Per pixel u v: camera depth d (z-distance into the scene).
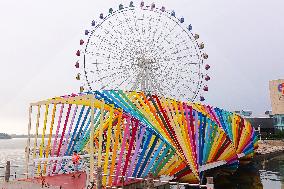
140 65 42.16
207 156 28.28
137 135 23.72
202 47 43.06
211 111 33.50
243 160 45.31
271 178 38.47
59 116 23.98
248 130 43.78
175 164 23.61
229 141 31.52
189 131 25.41
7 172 19.33
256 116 102.38
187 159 23.83
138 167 21.69
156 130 22.55
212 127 29.52
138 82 41.94
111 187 18.53
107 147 20.14
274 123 89.19
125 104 22.17
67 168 24.28
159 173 23.02
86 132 25.34
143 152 21.95
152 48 42.72
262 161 55.34
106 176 19.97
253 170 45.34
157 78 42.03
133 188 20.70
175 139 23.81
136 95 24.09
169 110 24.55
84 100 22.73
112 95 22.08
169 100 25.92
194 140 25.23
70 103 23.20
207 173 31.20
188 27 43.31
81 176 21.80
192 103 31.23
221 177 36.06
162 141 22.67
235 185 34.12
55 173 23.39
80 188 17.88
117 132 20.89
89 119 25.33
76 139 24.91
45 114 23.34
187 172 23.91
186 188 25.20
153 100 24.50
